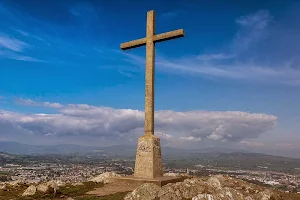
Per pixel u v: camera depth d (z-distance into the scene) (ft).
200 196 69.92
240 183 92.68
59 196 78.48
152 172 87.76
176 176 101.30
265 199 77.00
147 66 95.66
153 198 71.31
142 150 90.68
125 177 89.97
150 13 98.58
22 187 93.04
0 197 77.97
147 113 92.84
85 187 89.61
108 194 79.05
